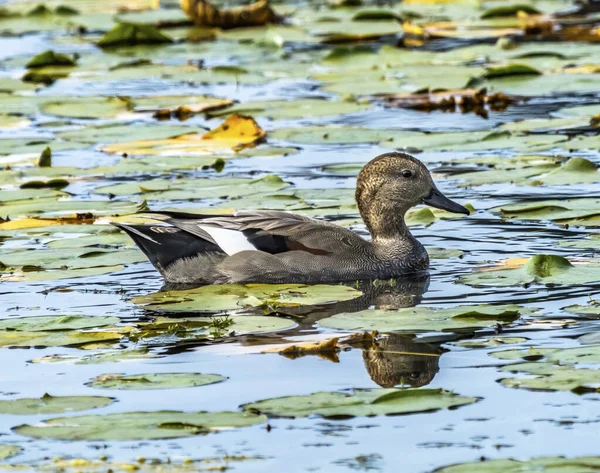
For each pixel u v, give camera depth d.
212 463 8.48
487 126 20.78
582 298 12.13
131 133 20.67
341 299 12.65
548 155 18.59
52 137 20.56
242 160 19.05
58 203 16.44
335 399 9.45
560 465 8.10
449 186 17.17
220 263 13.70
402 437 8.84
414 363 10.38
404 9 34.28
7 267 13.81
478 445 8.67
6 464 8.46
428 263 14.09
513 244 14.53
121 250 14.54
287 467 8.41
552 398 9.52
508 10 32.22
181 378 10.04
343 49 27.41
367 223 14.52
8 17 35.12
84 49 29.73
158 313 12.17
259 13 32.06
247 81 25.39
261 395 9.73
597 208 15.62
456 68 25.72
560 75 24.69
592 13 32.56
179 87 25.33
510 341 10.81
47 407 9.43
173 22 33.53
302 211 16.02
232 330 11.48
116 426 8.96
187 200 16.73
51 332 11.46
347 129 20.70
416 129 20.83
